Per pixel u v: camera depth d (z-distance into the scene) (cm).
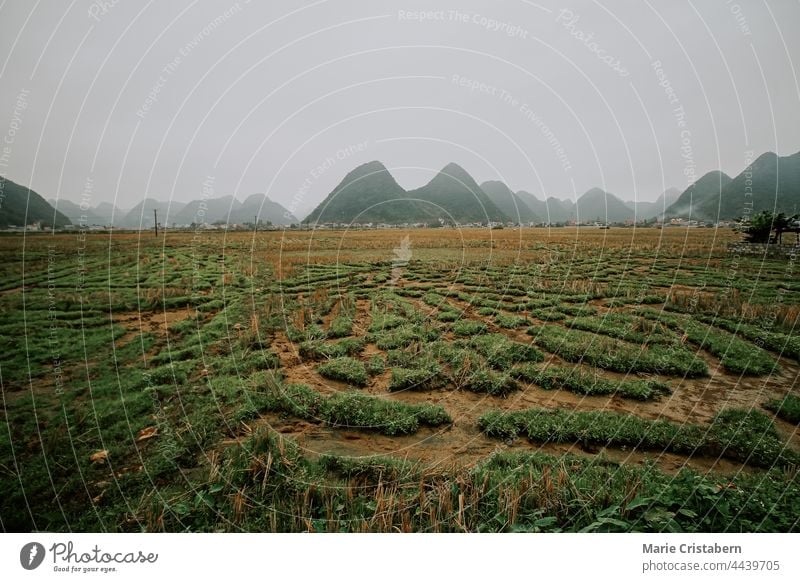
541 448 521
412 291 1515
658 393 662
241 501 395
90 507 408
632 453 505
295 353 862
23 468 455
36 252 2462
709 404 628
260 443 499
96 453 484
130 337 919
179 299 1265
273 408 615
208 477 438
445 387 702
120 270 1845
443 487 421
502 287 1552
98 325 1009
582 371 730
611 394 663
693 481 413
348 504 403
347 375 729
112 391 643
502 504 394
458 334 991
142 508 405
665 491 398
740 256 2264
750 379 718
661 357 784
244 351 838
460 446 528
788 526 363
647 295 1312
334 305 1300
